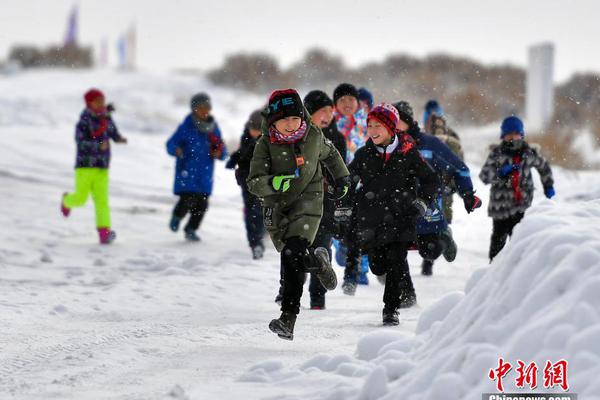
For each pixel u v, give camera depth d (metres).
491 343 11.08
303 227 17.88
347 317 21.95
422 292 26.78
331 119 24.56
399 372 12.70
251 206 32.94
